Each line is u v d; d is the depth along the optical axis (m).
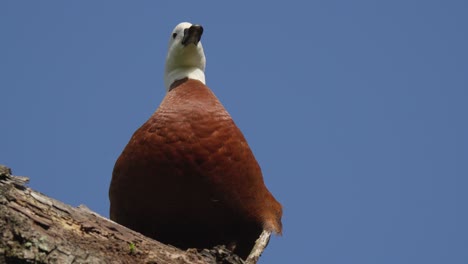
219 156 11.66
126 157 11.90
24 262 7.96
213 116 11.95
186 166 11.54
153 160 11.59
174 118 11.82
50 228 8.59
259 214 11.92
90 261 8.38
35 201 8.78
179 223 11.76
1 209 8.16
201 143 11.63
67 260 8.19
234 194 11.70
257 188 11.95
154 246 9.49
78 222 9.01
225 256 10.11
